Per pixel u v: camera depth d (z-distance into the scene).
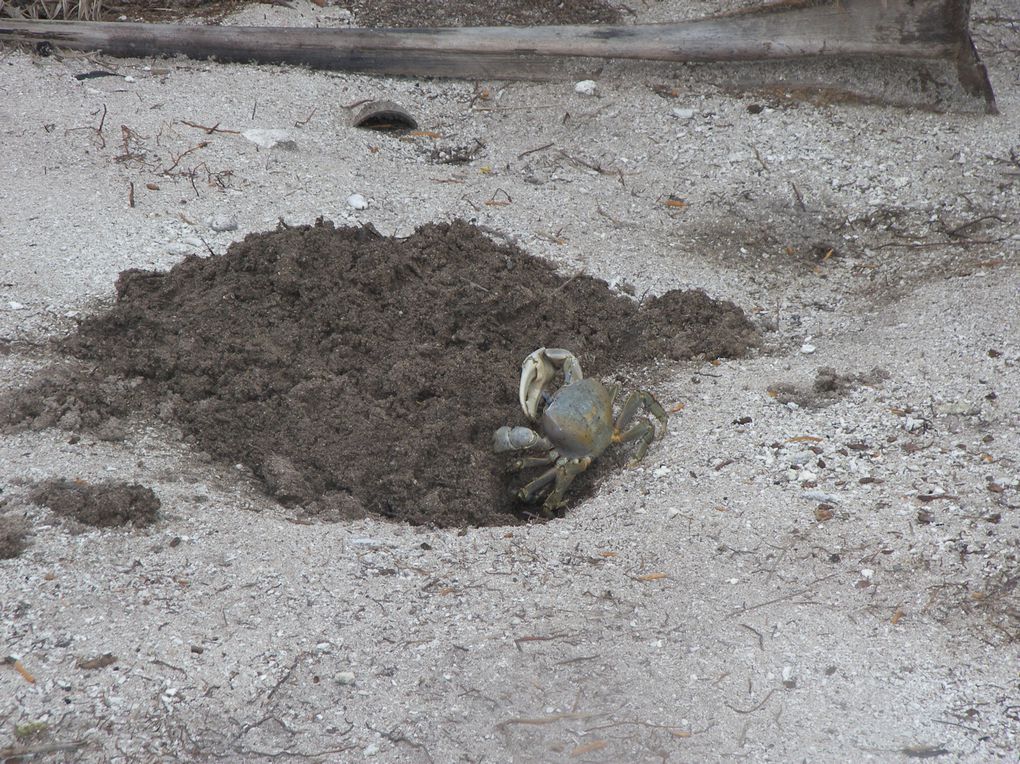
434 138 11.42
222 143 10.46
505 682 4.87
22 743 4.39
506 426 7.20
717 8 13.55
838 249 9.73
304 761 4.46
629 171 10.94
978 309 8.12
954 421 6.89
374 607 5.32
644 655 5.05
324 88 11.94
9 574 5.27
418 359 7.43
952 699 4.79
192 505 6.09
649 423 7.18
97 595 5.22
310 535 5.92
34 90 11.00
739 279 9.27
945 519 5.96
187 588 5.36
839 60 11.82
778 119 11.60
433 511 6.54
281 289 7.79
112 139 10.28
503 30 12.37
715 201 10.41
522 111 11.96
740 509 6.20
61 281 8.09
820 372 7.57
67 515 5.77
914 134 11.21
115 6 13.08
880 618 5.30
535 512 7.14
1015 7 13.65
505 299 8.07
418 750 4.54
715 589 5.54
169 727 4.55
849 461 6.59
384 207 9.66
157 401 7.04
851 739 4.59
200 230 8.97
